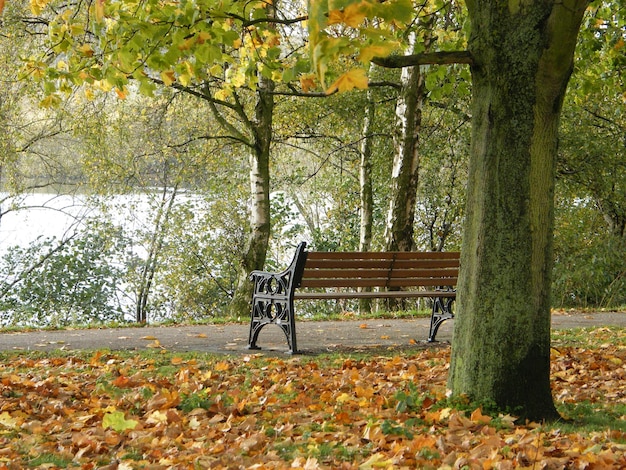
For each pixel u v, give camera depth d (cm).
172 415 515
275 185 2527
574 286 1756
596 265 1702
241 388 641
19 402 561
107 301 2064
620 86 1082
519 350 535
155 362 770
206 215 2192
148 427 508
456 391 557
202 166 2153
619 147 1912
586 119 1894
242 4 668
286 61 977
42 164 2294
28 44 1778
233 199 2186
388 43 328
